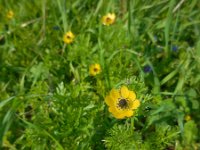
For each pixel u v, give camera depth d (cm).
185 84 18
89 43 20
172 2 17
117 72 17
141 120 16
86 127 14
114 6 22
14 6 24
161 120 15
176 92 17
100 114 15
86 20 21
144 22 20
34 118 16
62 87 15
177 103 16
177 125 15
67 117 14
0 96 18
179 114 15
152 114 15
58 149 14
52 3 23
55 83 18
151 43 20
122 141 14
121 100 14
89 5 23
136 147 14
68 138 15
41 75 19
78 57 19
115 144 14
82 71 18
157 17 21
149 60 18
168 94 16
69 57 19
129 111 13
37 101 16
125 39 19
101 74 17
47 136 14
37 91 17
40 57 20
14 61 20
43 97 16
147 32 20
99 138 15
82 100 15
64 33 21
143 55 18
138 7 21
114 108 14
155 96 16
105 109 15
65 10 21
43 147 14
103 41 20
